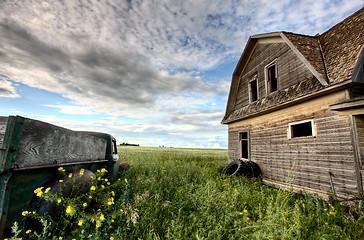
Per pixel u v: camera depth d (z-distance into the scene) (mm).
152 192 4695
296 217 3365
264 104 8594
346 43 6027
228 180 7184
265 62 9320
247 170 8461
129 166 8055
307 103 6449
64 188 2959
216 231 2797
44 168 2859
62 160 3189
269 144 8344
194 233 2896
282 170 7441
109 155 5652
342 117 5242
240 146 10992
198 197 4172
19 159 2311
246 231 2986
